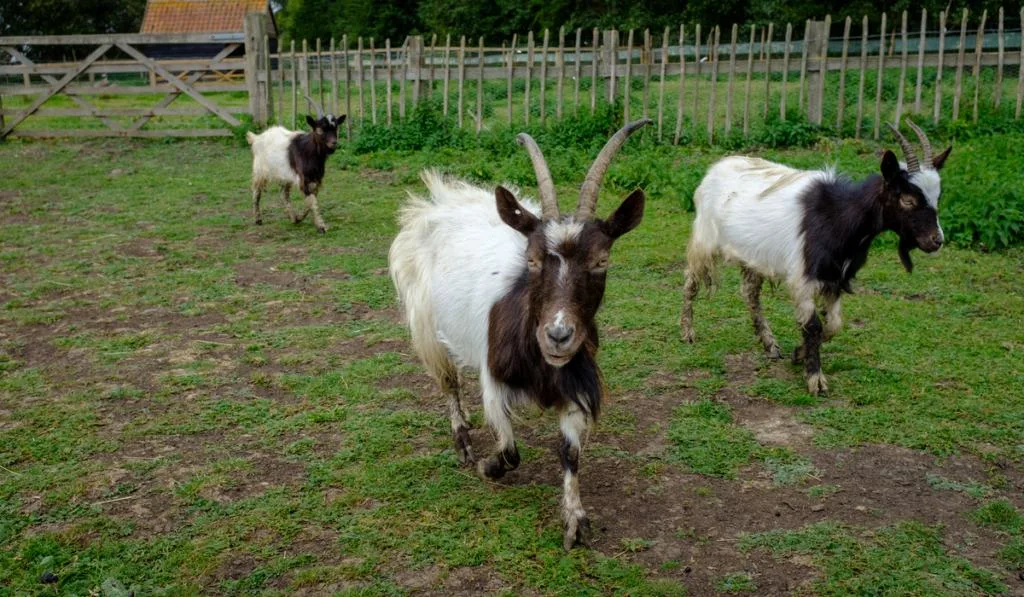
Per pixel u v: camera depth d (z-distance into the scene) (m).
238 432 5.13
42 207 11.80
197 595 3.56
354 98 19.66
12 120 18.97
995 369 5.89
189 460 4.77
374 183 13.29
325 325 7.12
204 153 16.39
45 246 9.70
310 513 4.20
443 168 13.40
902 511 4.19
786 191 5.95
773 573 3.70
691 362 6.21
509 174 12.52
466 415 5.05
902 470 4.61
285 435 5.09
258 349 6.55
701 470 4.62
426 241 4.92
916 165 5.44
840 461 4.71
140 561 3.82
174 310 7.51
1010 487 4.42
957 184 9.73
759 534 3.99
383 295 7.89
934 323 6.88
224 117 17.80
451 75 16.55
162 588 3.61
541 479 4.57
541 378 3.87
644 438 5.04
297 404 5.55
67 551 3.87
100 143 17.47
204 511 4.23
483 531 4.03
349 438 5.02
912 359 6.13
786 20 28.91
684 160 13.70
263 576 3.69
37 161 15.60
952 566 3.71
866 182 5.62
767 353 6.40
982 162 10.98
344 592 3.55
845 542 3.89
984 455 4.72
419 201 5.27
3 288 8.13
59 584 3.63
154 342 6.70
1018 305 7.25
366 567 3.72
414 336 4.93
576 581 3.65
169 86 17.84
